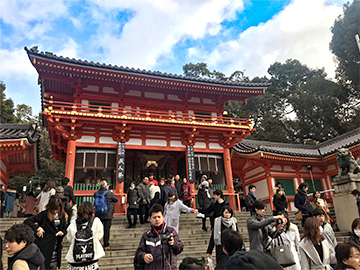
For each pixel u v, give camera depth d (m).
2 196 13.27
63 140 17.14
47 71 14.99
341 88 28.06
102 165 15.66
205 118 18.94
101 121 15.23
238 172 23.42
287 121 36.44
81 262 4.52
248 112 39.91
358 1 23.83
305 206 9.00
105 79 16.05
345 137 23.22
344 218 10.54
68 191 8.47
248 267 2.52
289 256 4.39
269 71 41.00
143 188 11.24
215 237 5.34
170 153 20.56
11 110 33.88
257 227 4.79
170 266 3.89
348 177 10.66
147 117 15.96
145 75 16.06
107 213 8.31
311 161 20.59
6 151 14.45
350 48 24.75
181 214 12.84
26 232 3.59
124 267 7.29
